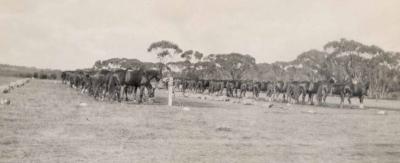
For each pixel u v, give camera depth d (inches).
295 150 442.9
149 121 616.7
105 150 393.7
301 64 1930.4
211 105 1073.5
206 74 2591.0
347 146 483.2
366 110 1112.8
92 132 489.7
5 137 435.2
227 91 1815.9
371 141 525.0
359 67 1590.8
